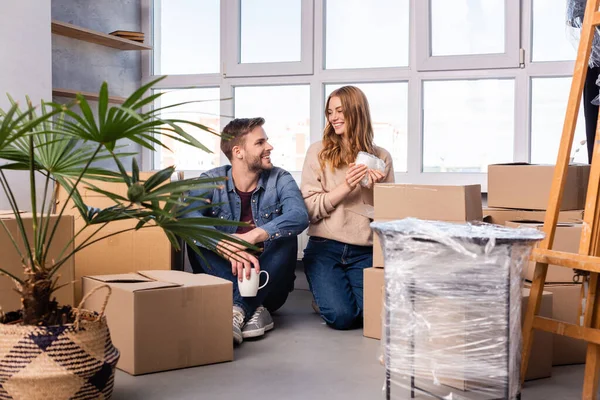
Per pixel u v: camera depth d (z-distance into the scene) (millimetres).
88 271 3029
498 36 3775
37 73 3193
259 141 3088
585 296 2189
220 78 4223
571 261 2076
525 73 3705
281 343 2766
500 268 1831
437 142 3914
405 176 3934
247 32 4211
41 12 3201
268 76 4137
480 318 1850
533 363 2297
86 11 3975
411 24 3891
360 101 3191
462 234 1825
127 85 4293
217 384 2203
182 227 1865
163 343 2336
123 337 2326
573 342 2496
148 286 2346
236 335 2662
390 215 2717
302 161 4160
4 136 1544
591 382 2037
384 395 2078
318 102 4059
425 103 3920
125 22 4262
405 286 1934
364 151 3188
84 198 3043
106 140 1653
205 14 4285
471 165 3863
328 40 4082
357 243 3143
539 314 2301
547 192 2646
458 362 1867
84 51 3961
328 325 3105
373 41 4004
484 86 3812
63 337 1753
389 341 1970
